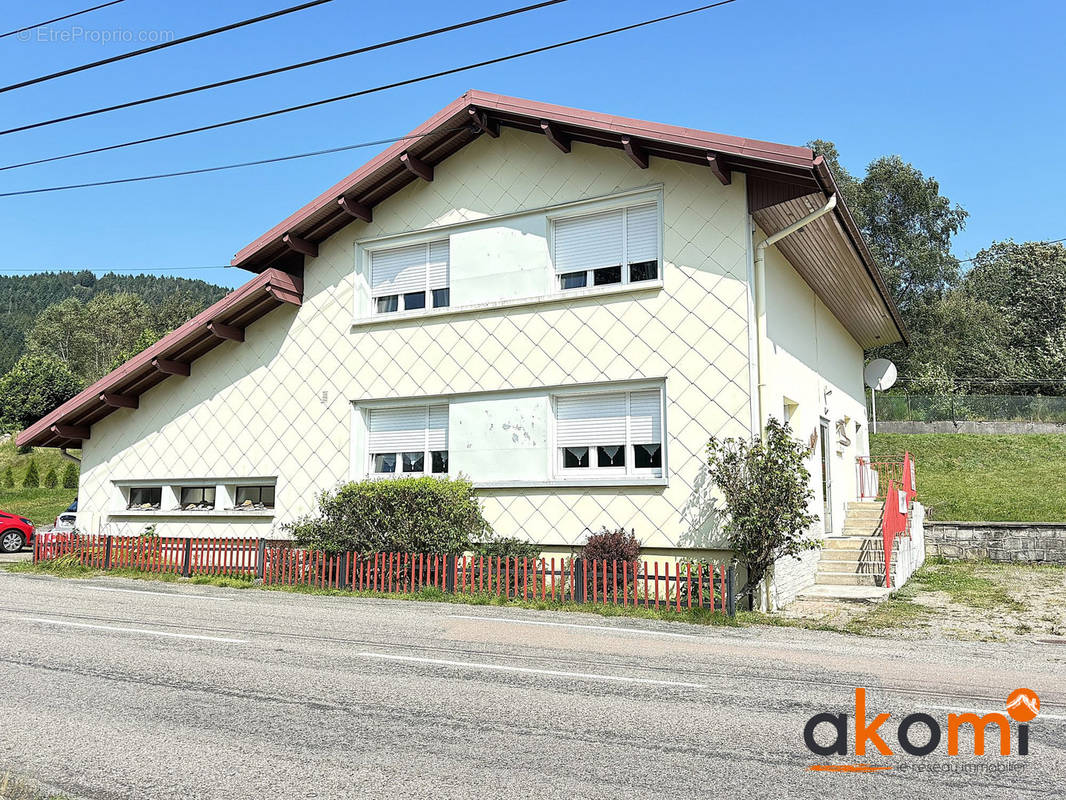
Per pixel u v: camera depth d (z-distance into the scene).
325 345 16.75
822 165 11.71
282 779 5.00
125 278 177.88
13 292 162.25
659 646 9.27
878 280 16.81
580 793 4.80
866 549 15.34
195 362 18.22
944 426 37.34
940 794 4.88
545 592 12.50
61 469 56.41
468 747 5.61
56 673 7.69
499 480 14.59
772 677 7.74
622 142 13.41
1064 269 56.19
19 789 4.76
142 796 4.75
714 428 12.91
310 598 13.04
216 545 15.85
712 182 13.34
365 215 16.44
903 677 7.83
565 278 14.66
